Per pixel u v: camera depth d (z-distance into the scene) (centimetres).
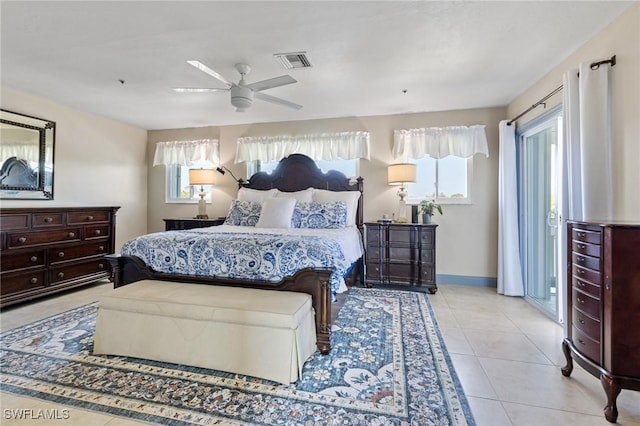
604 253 164
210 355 206
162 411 166
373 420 160
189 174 488
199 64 239
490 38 246
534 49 262
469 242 429
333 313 280
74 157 429
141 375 200
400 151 436
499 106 415
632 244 157
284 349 193
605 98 218
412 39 247
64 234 373
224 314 203
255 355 198
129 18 219
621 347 158
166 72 310
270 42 252
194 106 417
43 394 180
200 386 188
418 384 192
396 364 215
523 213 377
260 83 276
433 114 436
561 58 278
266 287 238
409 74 314
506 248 381
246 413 164
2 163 349
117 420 159
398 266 400
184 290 235
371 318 302
